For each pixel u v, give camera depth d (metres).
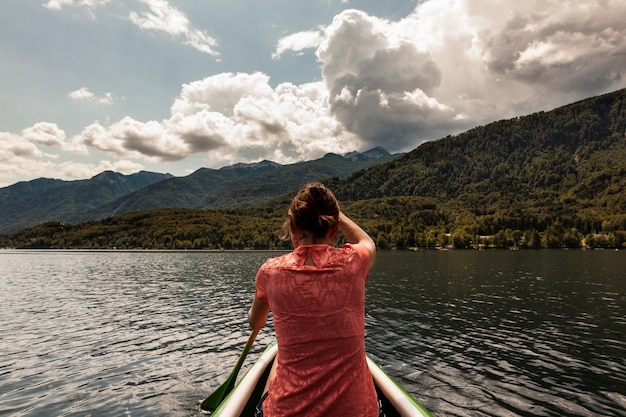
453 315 19.22
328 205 2.25
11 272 55.31
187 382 10.09
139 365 11.49
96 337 15.04
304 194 2.26
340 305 2.03
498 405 8.48
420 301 23.89
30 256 130.75
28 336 15.33
